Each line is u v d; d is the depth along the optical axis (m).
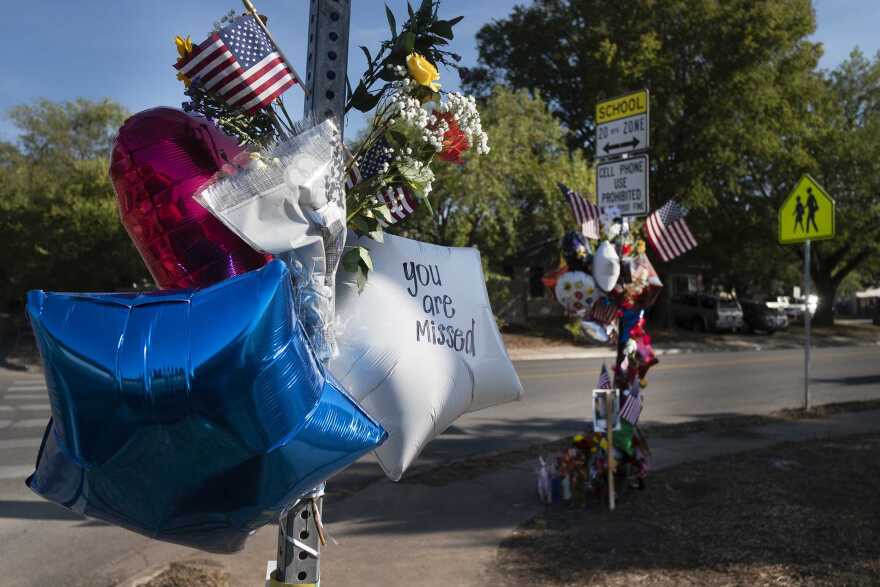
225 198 1.74
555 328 30.66
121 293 1.64
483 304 2.65
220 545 1.76
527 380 15.90
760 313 34.06
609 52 28.72
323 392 1.73
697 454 7.89
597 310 5.95
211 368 1.49
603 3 30.19
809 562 4.51
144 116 1.99
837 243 36.12
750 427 9.58
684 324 35.09
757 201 33.69
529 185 24.56
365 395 2.20
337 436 1.71
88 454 1.53
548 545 5.07
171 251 1.95
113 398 1.49
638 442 6.33
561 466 6.20
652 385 15.16
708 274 44.19
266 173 1.75
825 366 19.25
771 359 21.58
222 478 1.59
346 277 2.19
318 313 1.85
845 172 33.81
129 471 1.56
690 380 16.03
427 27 2.27
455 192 22.12
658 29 29.48
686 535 5.13
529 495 6.42
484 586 4.38
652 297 6.09
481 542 5.20
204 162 1.96
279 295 1.58
